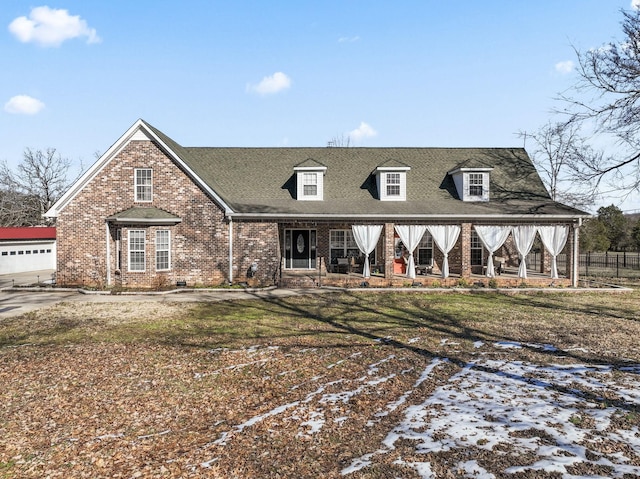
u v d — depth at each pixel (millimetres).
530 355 9141
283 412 6367
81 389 7352
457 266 23016
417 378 7773
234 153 24531
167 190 19312
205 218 19406
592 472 4586
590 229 41719
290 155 24547
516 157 24859
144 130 19234
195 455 5148
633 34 19109
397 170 21812
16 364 8656
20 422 6121
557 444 5219
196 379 7816
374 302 15750
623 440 5316
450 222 20141
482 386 7312
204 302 15742
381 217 19641
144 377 7926
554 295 17625
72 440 5594
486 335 10883
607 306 14992
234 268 19531
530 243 20031
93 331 11328
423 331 11312
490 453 5016
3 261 27078
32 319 12750
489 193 22422
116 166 19219
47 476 4762
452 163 24375
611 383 7395
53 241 31953
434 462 4840
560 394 6906
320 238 22594
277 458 5039
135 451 5293
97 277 19125
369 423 5941
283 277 19938
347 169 23766
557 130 25953
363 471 4691
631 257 41938
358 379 7750
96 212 19156
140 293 17422
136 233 18516
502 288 18875
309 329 11594
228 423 6059
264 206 20438
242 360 8891
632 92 19703
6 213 49938
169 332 11234
